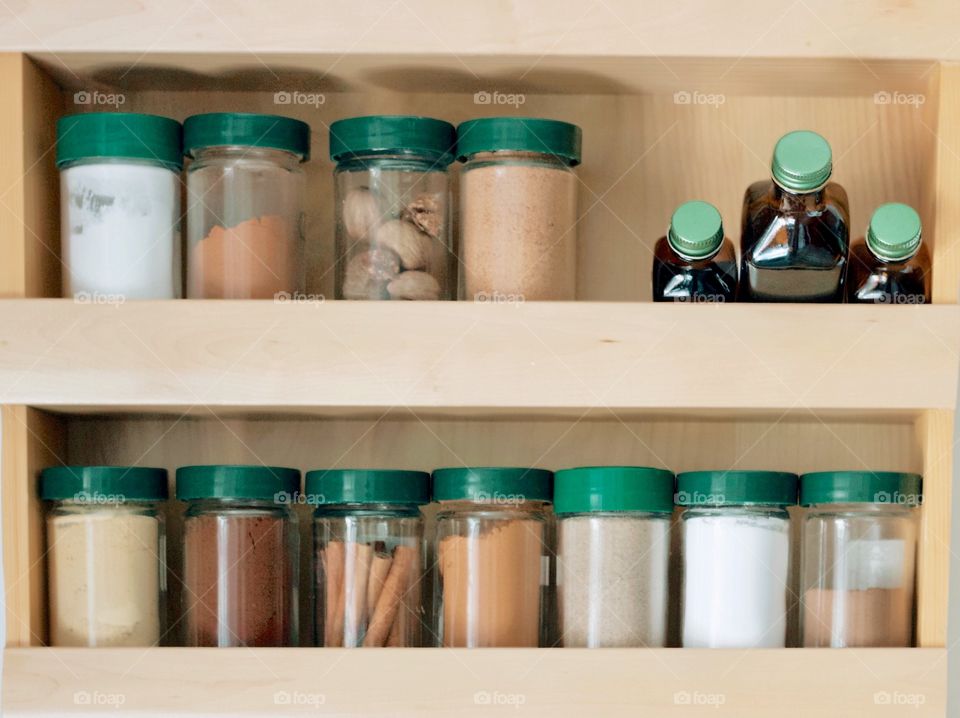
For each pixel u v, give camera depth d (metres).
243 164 0.84
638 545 0.82
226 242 0.83
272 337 0.79
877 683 0.78
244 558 0.82
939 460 0.81
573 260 0.85
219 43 0.81
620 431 0.91
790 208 0.79
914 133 0.91
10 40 0.80
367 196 0.84
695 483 0.82
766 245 0.79
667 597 0.84
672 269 0.83
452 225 0.89
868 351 0.79
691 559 0.83
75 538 0.82
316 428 0.91
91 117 0.81
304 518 0.92
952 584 0.88
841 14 0.81
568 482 0.82
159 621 0.85
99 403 0.79
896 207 0.75
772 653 0.78
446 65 0.84
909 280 0.82
